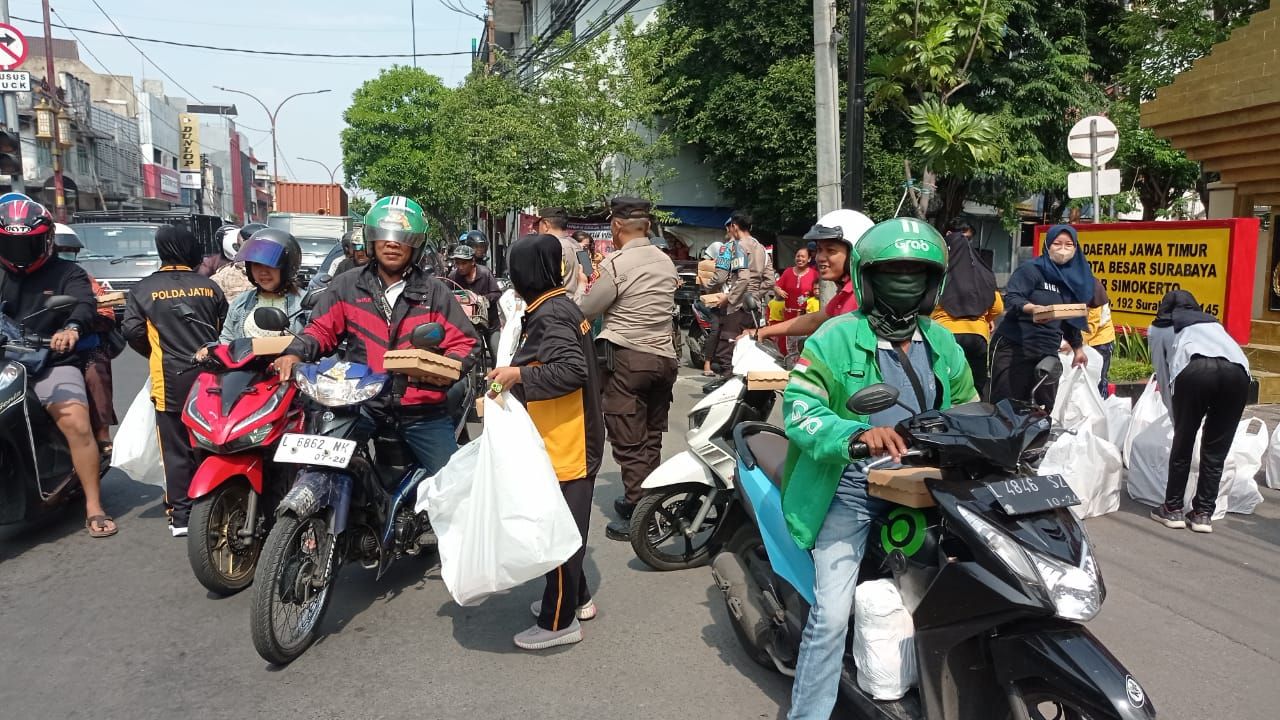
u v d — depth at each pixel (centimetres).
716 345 1000
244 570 464
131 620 425
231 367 445
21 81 2044
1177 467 545
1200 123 1035
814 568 316
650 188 1938
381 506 424
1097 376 702
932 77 1193
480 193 2022
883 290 290
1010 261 2414
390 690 357
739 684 364
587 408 388
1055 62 1811
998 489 248
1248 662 378
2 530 563
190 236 533
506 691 357
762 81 1911
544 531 350
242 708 343
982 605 248
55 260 548
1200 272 922
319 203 3828
